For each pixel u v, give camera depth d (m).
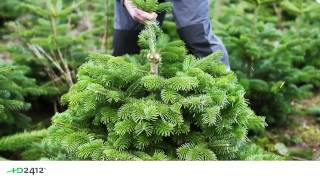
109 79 2.58
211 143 2.53
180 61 2.88
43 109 4.27
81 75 2.70
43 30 4.37
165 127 2.37
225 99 2.46
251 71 4.00
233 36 4.23
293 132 4.00
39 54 4.09
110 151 2.39
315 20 5.21
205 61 2.69
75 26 5.29
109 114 2.50
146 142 2.45
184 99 2.45
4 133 3.51
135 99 2.54
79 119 2.69
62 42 4.16
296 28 4.73
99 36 5.05
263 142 3.76
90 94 2.53
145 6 2.67
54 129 2.68
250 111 2.63
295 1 4.69
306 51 4.63
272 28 4.17
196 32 3.18
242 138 2.56
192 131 2.59
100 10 5.15
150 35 2.64
